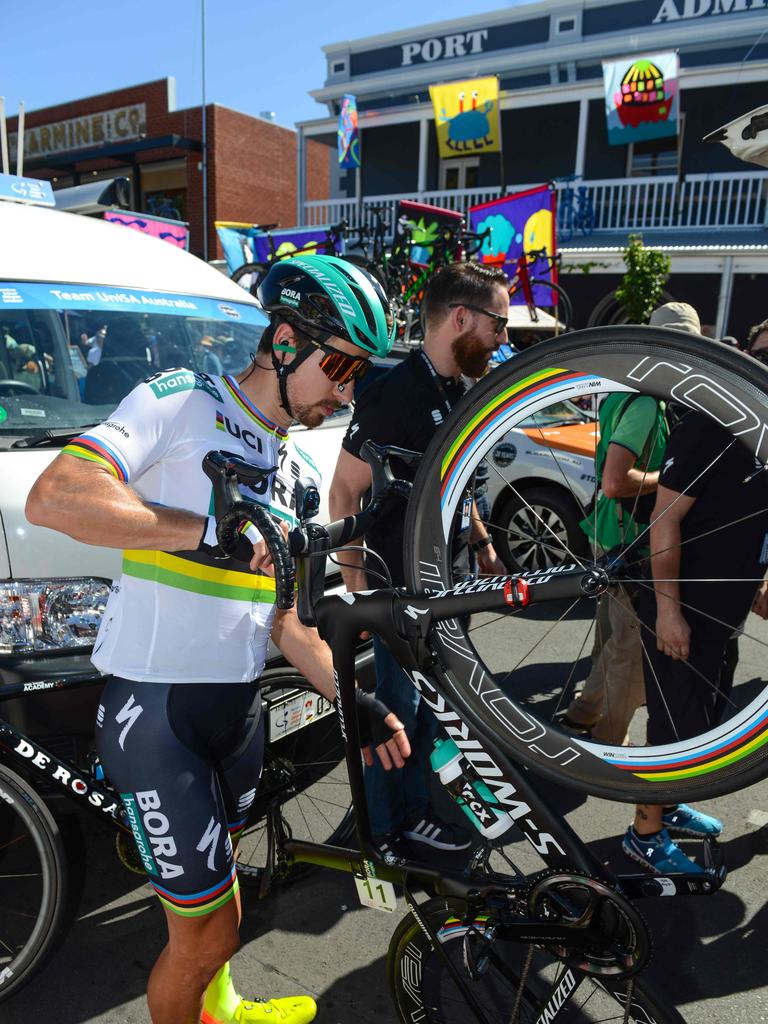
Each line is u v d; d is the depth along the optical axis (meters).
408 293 8.62
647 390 1.07
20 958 1.92
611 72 12.03
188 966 1.51
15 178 3.46
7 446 2.27
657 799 1.14
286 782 2.19
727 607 2.28
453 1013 1.70
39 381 2.56
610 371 1.10
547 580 1.19
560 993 1.48
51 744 2.05
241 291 3.54
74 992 2.06
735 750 1.06
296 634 1.77
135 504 1.28
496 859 2.65
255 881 2.42
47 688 2.00
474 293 2.13
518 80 15.10
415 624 1.32
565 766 1.23
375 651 2.25
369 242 10.02
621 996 1.44
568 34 14.34
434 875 1.56
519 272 9.45
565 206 13.57
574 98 13.18
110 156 19.09
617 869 2.61
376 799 2.36
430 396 2.16
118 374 2.75
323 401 1.47
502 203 10.37
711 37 13.16
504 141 15.62
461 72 15.35
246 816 1.84
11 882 2.23
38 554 2.06
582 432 5.25
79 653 2.07
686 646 2.20
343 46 16.81
